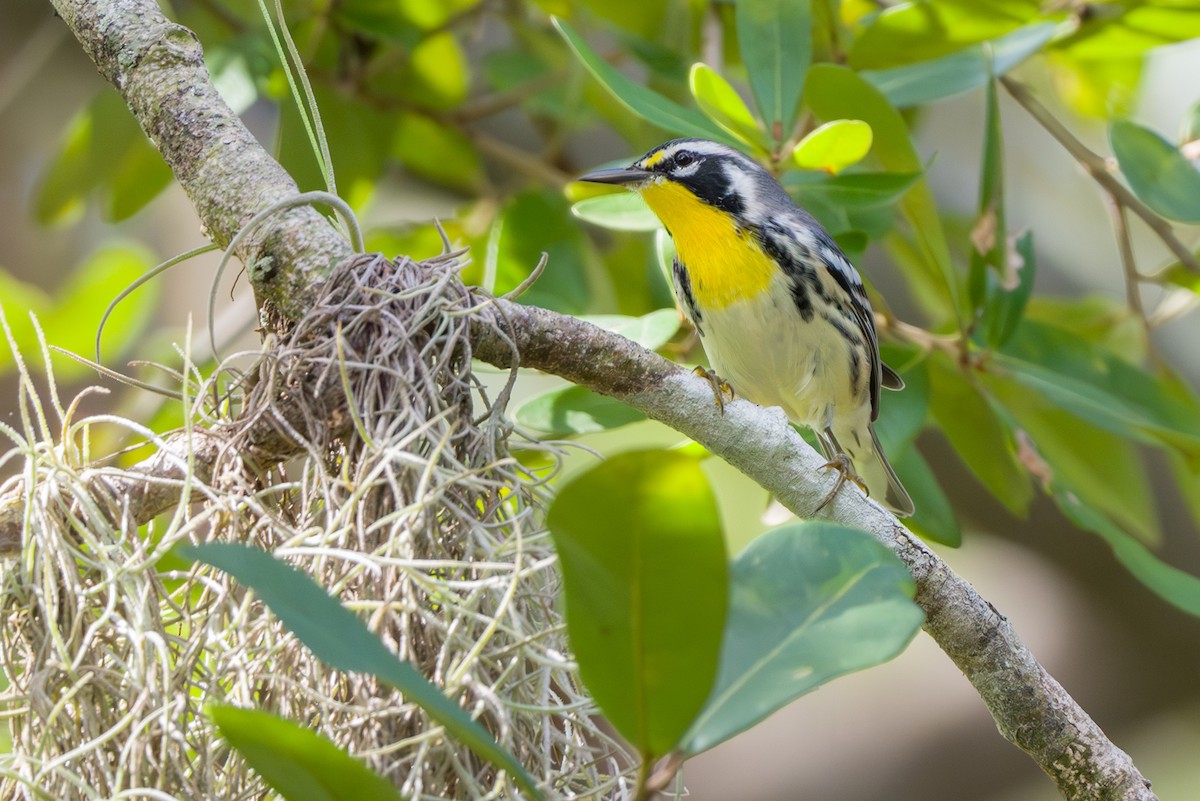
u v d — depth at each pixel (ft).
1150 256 45.62
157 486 18.56
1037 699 22.65
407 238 35.86
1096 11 33.68
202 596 17.81
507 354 19.88
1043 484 29.50
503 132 44.21
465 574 16.92
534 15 39.09
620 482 12.24
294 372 17.92
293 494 18.48
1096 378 33.24
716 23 35.65
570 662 15.72
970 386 32.96
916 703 47.24
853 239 31.58
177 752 16.07
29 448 17.71
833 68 26.73
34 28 43.21
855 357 30.60
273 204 18.90
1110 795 22.72
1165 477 44.19
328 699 15.69
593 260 34.99
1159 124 47.24
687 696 13.19
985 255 30.63
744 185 30.22
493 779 15.81
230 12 34.63
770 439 22.07
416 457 16.44
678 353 33.22
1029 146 45.93
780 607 14.25
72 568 17.29
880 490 31.78
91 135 34.76
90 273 33.81
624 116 37.76
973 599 22.49
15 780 16.97
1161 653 45.57
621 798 16.87
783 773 46.06
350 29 35.99
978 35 30.19
